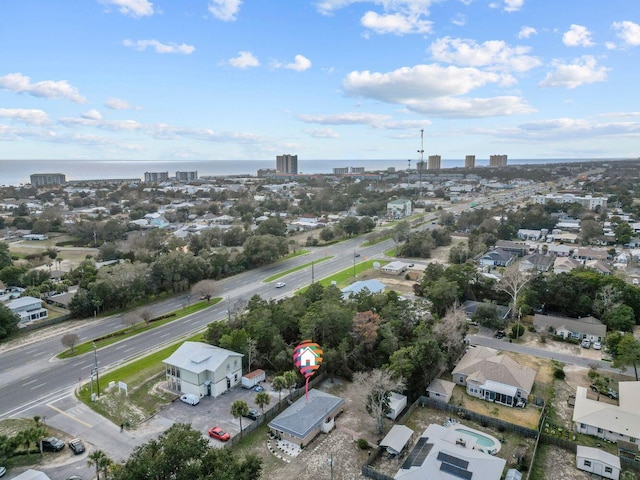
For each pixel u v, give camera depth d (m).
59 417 49.47
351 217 162.88
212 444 44.16
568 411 50.81
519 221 162.25
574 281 81.00
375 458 42.84
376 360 59.78
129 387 55.84
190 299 92.19
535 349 67.38
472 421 49.09
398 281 103.06
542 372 59.97
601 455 40.75
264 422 49.16
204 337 66.50
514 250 126.81
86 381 57.56
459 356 62.75
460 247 119.56
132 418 49.44
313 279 103.69
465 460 38.22
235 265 111.00
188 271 98.06
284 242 124.75
